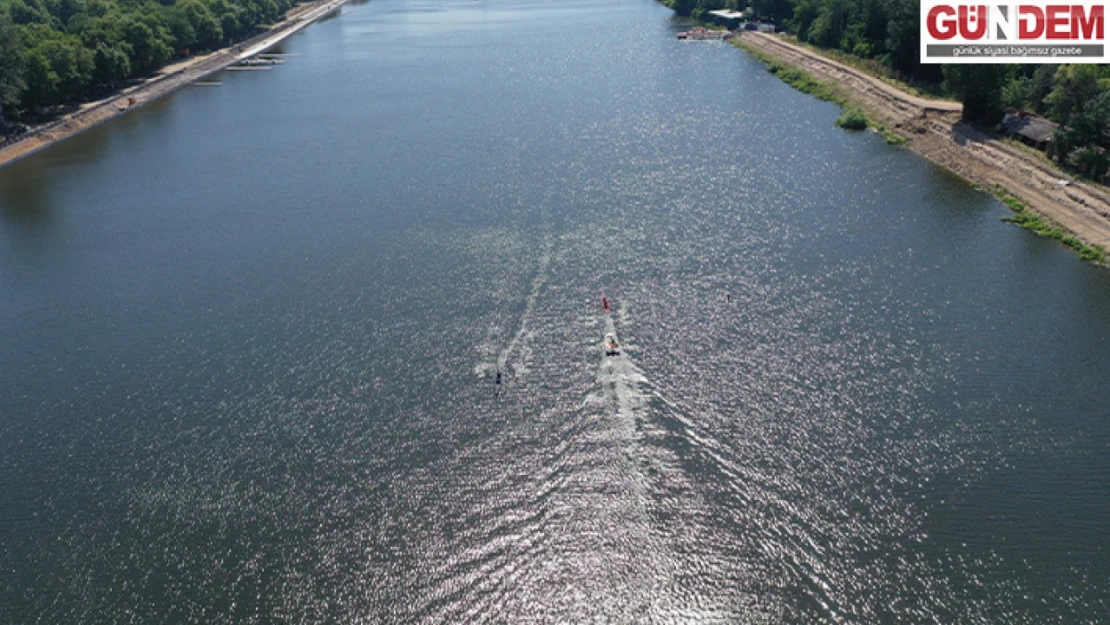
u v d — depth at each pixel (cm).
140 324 10656
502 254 12106
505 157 16700
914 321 9856
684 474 7656
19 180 16750
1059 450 7662
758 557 6788
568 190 14612
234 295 11262
